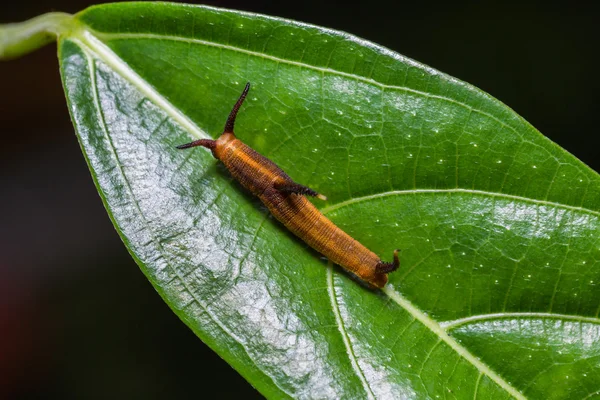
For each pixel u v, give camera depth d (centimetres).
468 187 23
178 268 23
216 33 23
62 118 29
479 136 23
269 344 23
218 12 23
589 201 23
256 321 23
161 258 23
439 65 29
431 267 23
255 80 23
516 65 29
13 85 28
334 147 23
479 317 23
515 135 23
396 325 23
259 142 23
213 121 23
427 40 29
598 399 23
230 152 23
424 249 23
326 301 23
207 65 23
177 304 23
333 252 23
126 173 23
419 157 23
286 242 23
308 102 23
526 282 23
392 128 23
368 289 23
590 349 23
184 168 23
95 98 23
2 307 28
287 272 23
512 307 23
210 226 23
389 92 23
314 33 23
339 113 23
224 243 23
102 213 29
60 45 23
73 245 29
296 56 23
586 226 23
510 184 23
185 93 23
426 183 23
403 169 23
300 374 23
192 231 23
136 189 23
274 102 23
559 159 23
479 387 23
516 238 23
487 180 23
